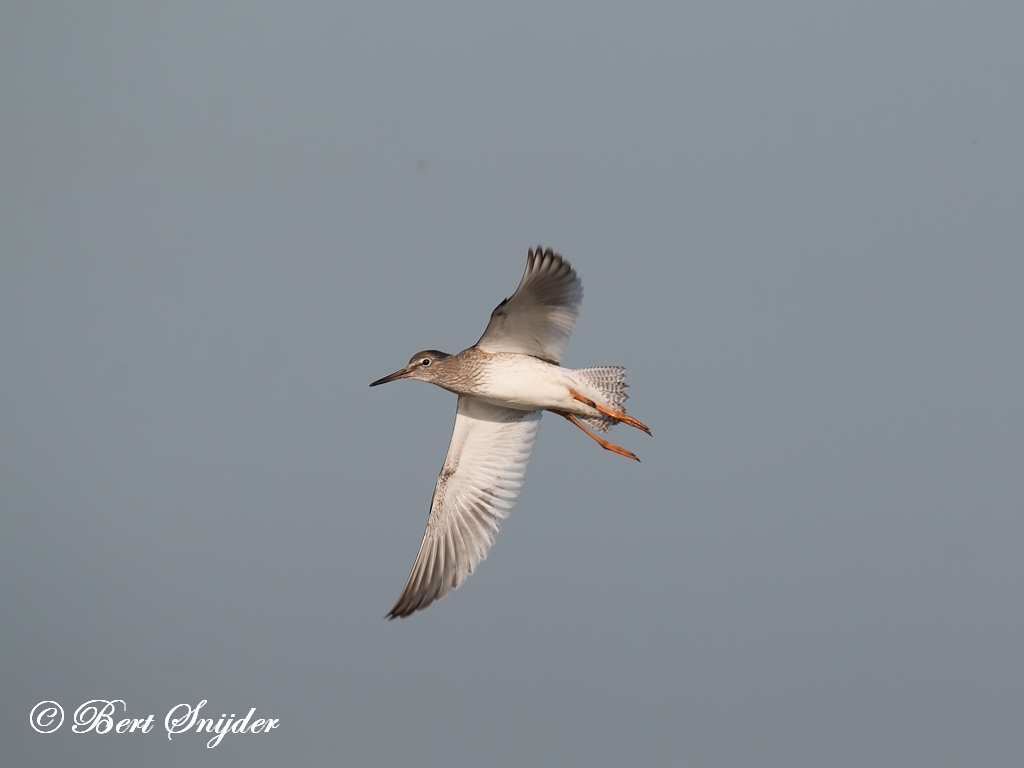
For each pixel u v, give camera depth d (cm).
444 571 1692
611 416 1623
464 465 1722
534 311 1571
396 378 1653
